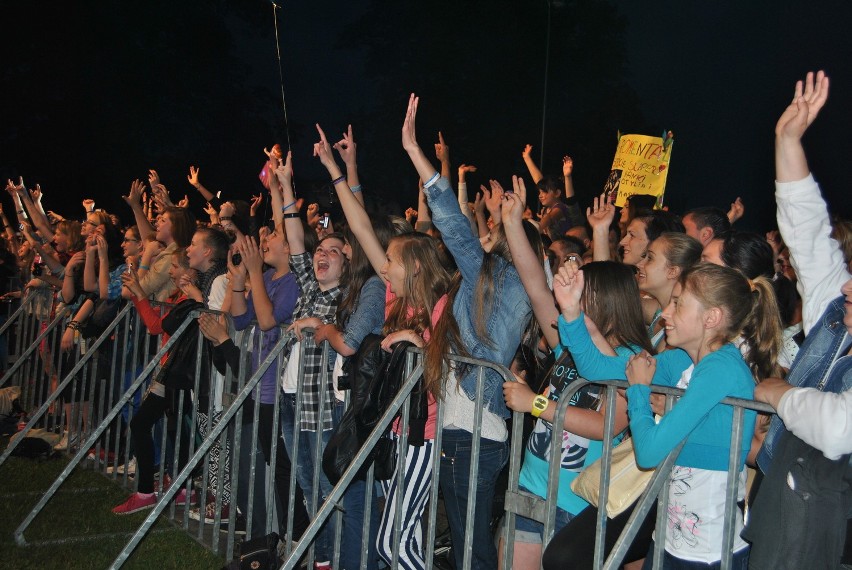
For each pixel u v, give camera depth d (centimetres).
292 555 391
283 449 520
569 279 334
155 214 1079
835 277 314
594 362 333
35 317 875
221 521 581
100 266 716
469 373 385
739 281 306
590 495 325
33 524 577
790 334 386
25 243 1055
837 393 279
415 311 410
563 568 325
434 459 385
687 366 334
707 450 304
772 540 275
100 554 528
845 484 270
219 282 612
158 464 697
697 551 306
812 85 311
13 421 830
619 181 668
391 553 403
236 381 541
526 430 520
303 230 534
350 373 426
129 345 717
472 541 370
